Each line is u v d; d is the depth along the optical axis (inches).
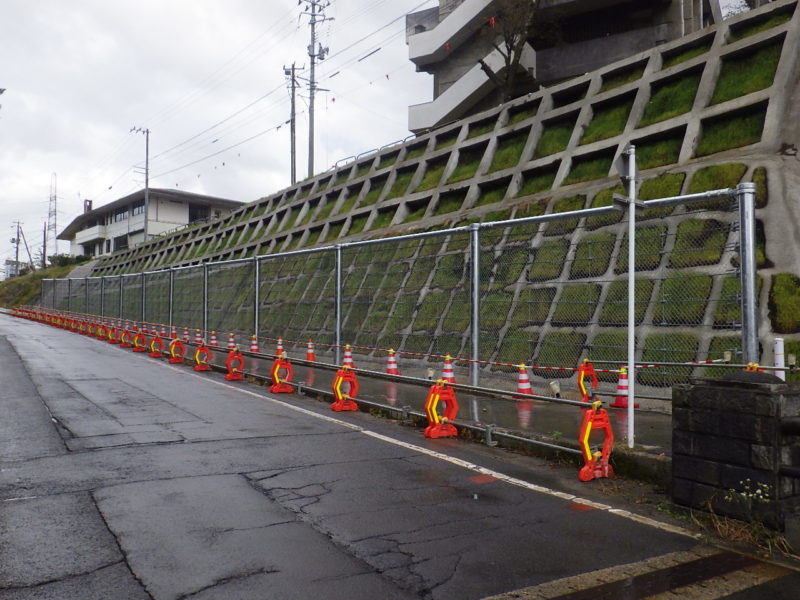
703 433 199.6
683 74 681.6
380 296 641.6
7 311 2284.7
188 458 274.7
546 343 460.4
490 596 146.8
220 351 829.8
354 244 562.3
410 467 267.0
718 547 179.5
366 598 144.6
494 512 208.8
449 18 1269.7
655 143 653.9
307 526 192.2
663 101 684.7
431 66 1401.3
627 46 1011.3
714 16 1240.8
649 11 1019.9
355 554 170.7
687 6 1031.0
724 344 385.1
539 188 764.0
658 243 466.9
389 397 440.1
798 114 521.0
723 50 639.8
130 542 176.6
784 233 433.7
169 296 1023.0
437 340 538.9
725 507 191.6
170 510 204.8
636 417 354.6
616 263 482.3
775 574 161.2
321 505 213.2
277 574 156.8
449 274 558.3
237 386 533.6
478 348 448.8
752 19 644.1
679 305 425.7
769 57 594.6
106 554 167.9
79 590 146.4
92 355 800.3
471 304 451.5
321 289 750.5
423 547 176.7
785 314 398.3
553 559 169.5
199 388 513.3
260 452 289.0
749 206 290.5
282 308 798.5
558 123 821.2
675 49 719.1
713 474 195.9
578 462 270.5
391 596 145.8
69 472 248.4
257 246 1390.3
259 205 1593.3
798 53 562.3
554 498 225.8
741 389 188.9
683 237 451.8
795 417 180.9
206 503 212.7
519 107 910.4
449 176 957.2
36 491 223.0
